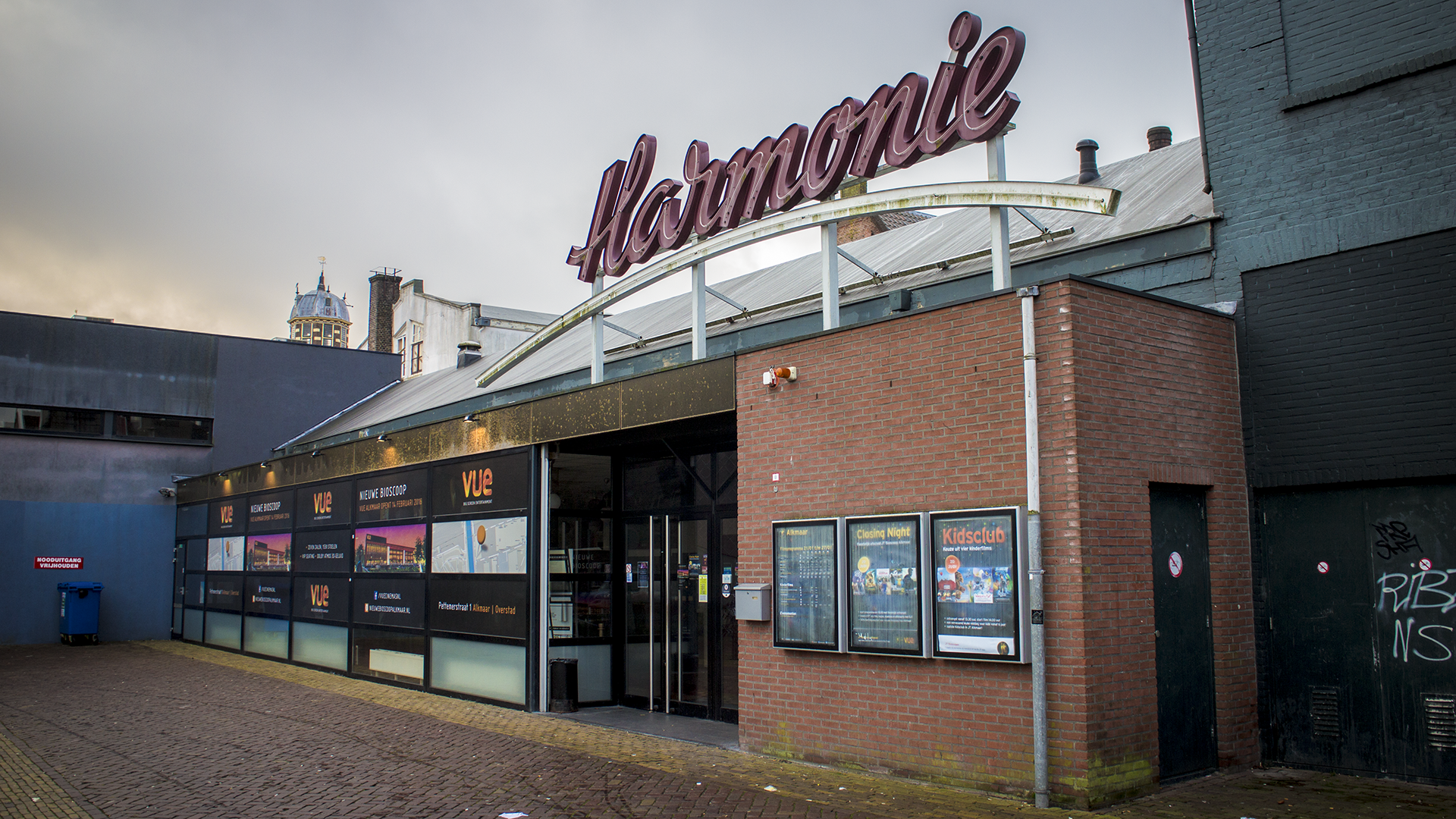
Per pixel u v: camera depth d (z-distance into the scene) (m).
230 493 21.88
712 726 11.27
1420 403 8.01
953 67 9.28
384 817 7.43
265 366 27.38
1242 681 8.55
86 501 24.39
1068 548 7.34
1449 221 7.98
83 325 24.89
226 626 21.58
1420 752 7.88
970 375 8.12
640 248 12.45
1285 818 6.88
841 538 8.88
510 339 28.16
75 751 10.09
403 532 15.44
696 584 12.12
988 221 13.35
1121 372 7.85
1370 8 8.60
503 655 12.99
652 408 11.05
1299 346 8.73
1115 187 12.34
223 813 7.63
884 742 8.45
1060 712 7.27
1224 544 8.61
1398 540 8.12
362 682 15.85
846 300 12.92
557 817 7.33
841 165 10.10
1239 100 9.31
